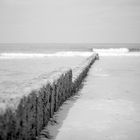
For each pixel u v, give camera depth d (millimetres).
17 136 3578
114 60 33562
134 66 23859
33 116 4484
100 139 4789
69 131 5242
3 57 41688
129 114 6613
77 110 7031
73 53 53500
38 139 4723
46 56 45031
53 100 6402
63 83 7887
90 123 5809
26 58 38812
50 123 5793
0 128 2990
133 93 9766
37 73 17703
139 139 4809
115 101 8258
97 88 11078
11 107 3371
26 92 4211
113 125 5668
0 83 11859
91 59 24453
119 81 13430
